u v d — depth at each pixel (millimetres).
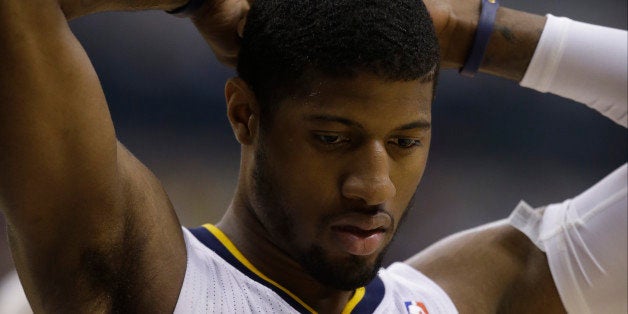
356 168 4711
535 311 6484
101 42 14914
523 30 6246
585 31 6367
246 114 5168
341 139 4742
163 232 4941
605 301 6402
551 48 6281
